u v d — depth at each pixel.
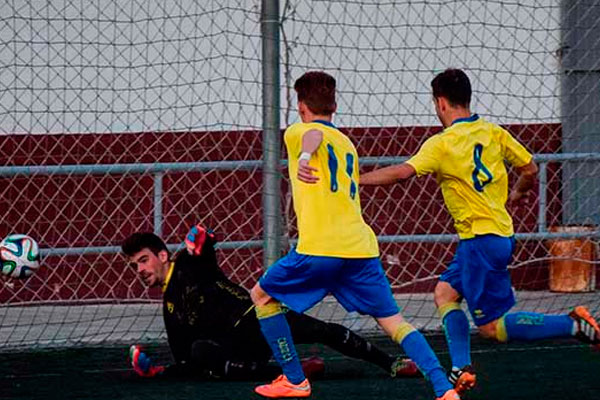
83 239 26.75
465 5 25.84
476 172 15.27
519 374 17.67
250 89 25.77
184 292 17.27
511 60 26.86
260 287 15.34
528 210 27.77
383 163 23.62
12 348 21.39
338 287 15.20
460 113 15.69
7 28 25.28
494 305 15.40
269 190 20.97
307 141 14.50
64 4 25.52
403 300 26.39
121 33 24.23
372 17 25.88
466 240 15.38
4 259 17.72
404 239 23.92
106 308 26.42
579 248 27.23
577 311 15.37
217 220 26.83
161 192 24.75
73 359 20.03
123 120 26.00
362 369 18.33
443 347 20.81
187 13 25.61
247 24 25.66
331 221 14.97
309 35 24.14
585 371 17.91
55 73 25.58
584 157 24.69
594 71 27.03
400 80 24.86
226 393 16.27
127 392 16.56
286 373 15.73
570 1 26.88
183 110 26.02
